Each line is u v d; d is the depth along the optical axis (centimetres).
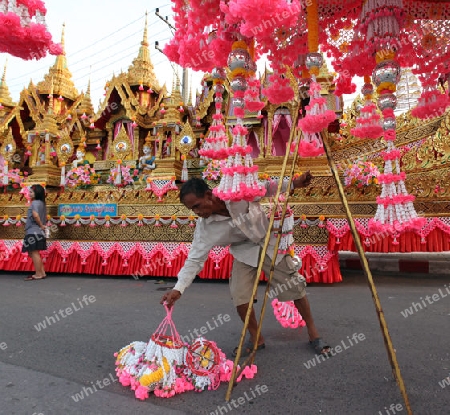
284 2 189
